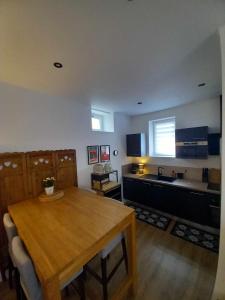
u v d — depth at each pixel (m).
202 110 2.91
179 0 0.83
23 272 0.98
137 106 3.16
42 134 2.29
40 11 0.88
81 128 2.86
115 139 3.67
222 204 1.22
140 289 1.60
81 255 1.01
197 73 1.74
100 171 3.03
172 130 3.51
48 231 1.25
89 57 1.38
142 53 1.34
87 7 0.87
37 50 1.26
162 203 3.13
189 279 1.70
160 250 2.15
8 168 1.81
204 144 2.68
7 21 0.94
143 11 0.91
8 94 1.94
